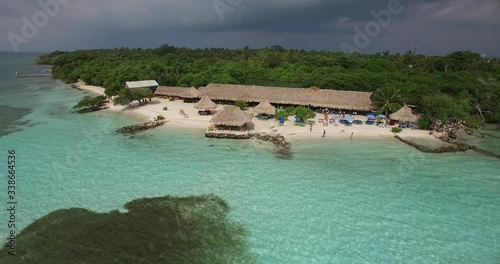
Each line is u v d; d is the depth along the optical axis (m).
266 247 19.39
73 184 26.80
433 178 29.23
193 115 51.06
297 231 20.98
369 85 66.81
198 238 20.05
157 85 69.06
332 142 38.72
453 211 23.66
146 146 36.78
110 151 34.97
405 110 44.06
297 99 53.97
